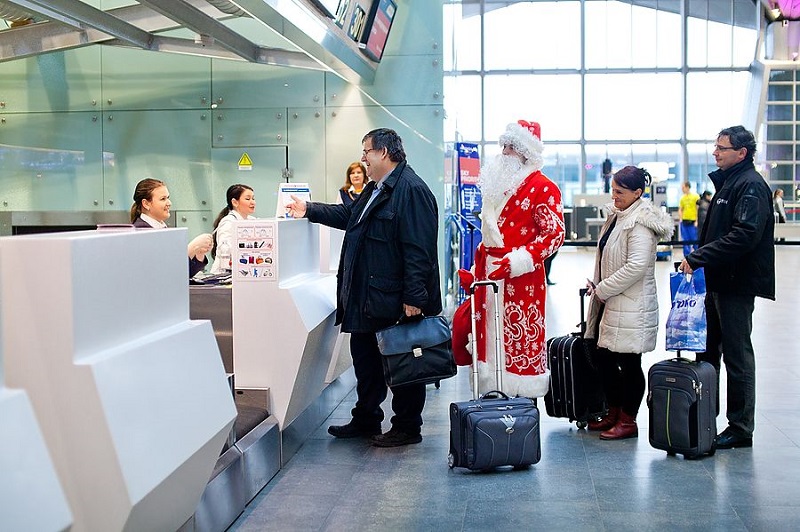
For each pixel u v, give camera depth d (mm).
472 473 4855
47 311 2502
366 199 5461
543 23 29859
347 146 9984
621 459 5121
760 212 5082
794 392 6945
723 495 4426
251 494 4367
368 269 5320
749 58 29688
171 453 2816
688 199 22625
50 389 2514
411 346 5160
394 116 9867
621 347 5422
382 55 9711
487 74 30062
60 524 2098
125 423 2598
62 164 10000
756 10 29344
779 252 24000
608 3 29750
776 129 29375
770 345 9234
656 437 5145
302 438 5500
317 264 5977
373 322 5332
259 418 4777
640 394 5613
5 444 2012
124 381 2650
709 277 5312
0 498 1937
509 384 5289
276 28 6934
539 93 30000
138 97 10148
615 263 5500
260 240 4926
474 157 11414
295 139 10047
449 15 10250
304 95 10008
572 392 5793
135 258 2908
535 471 4891
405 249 5250
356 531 3947
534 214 5238
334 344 5902
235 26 9484
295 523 4051
